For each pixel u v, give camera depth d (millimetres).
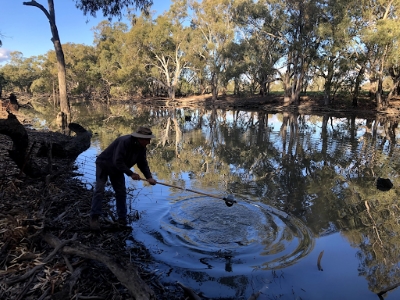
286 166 9492
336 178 8156
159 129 18406
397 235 4855
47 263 3480
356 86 29859
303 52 30516
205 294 3355
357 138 15000
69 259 3613
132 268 3160
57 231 4297
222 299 3287
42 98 68500
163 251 4176
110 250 4047
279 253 4242
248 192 6785
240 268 3848
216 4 40906
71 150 9414
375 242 4609
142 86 56625
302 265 3947
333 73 29953
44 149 8414
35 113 27234
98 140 13148
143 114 29531
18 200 5070
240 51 37281
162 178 7805
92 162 8883
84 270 3475
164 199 6082
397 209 5945
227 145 13203
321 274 3773
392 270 3891
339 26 24641
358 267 3947
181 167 9133
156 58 50094
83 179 7137
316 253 4258
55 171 6961
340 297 3363
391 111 26562
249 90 48281
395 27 21406
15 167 6766
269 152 11719
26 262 3473
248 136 15836
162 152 11547
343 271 3848
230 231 4801
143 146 4680
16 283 3137
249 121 23500
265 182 7668
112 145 4633
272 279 3646
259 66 37406
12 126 5578
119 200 4887
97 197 4520
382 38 22156
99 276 3418
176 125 20641
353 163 9938
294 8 30297
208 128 19250
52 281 3150
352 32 25531
